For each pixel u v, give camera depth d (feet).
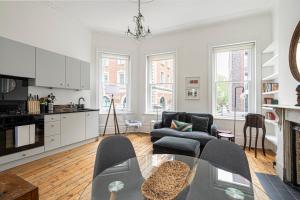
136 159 5.71
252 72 13.35
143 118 17.87
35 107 11.11
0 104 9.76
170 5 11.68
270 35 12.51
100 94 16.93
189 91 15.60
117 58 17.67
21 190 3.92
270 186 7.32
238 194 4.27
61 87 12.50
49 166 9.26
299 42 7.20
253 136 13.06
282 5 8.73
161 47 16.94
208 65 14.76
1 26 9.95
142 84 17.93
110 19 14.01
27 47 10.33
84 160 10.19
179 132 12.22
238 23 13.62
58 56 12.28
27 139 9.52
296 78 7.27
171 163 5.10
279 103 8.88
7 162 8.73
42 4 11.95
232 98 14.24
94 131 14.44
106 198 4.21
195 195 4.35
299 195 6.64
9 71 9.41
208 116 13.55
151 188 3.68
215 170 4.95
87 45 15.83
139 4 11.41
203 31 15.02
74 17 13.79
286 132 7.65
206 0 11.11
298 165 7.32
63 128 11.73
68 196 6.48
